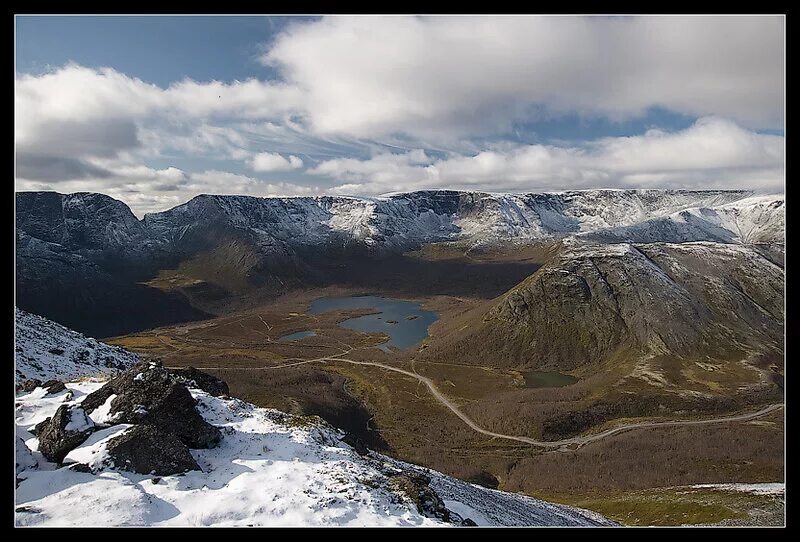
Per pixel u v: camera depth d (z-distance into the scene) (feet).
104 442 78.64
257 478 79.20
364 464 96.63
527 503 152.46
